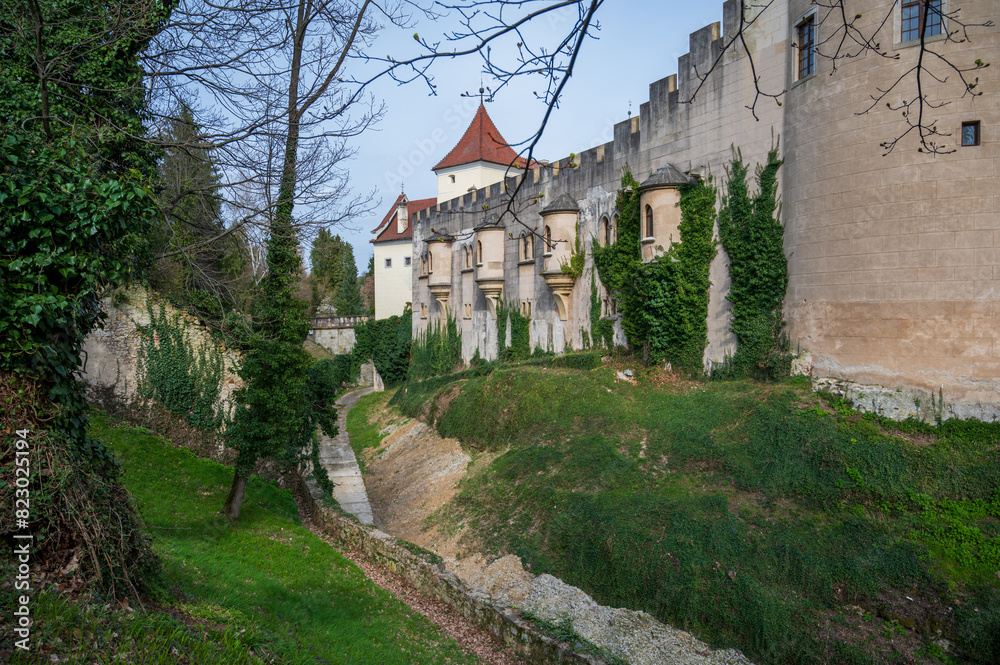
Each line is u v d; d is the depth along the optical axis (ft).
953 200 45.24
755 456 48.26
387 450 87.10
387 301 197.06
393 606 40.88
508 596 42.06
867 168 49.32
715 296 66.13
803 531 40.04
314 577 41.06
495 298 106.73
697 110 68.28
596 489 50.42
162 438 62.69
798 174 56.18
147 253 36.99
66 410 23.45
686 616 36.91
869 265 49.39
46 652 17.66
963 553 35.09
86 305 25.38
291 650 27.45
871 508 40.68
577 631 36.19
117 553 23.29
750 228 61.21
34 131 35.29
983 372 44.32
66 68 35.06
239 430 48.83
